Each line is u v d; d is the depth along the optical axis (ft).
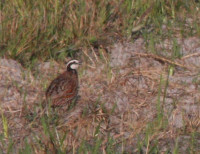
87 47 49.42
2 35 47.88
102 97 42.91
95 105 41.32
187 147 37.55
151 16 53.93
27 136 38.22
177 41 50.80
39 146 36.09
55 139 36.70
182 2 56.54
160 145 37.70
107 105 42.06
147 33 51.78
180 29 52.80
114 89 44.06
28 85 43.93
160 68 47.29
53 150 35.37
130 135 38.40
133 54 48.96
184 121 39.78
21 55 47.26
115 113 41.29
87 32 50.39
